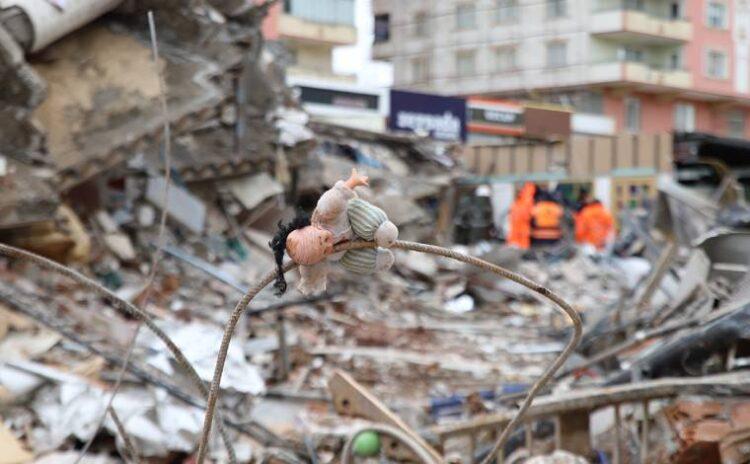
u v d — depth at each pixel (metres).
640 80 62.84
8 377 9.10
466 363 13.73
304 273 3.64
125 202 18.52
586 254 25.66
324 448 9.13
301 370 12.32
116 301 4.30
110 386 9.52
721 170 35.12
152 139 17.19
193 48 18.44
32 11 15.89
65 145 16.62
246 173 20.97
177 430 8.65
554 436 8.09
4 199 14.36
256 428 9.04
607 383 9.26
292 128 23.14
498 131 44.38
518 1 64.75
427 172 33.09
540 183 38.91
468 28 66.62
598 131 58.97
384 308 18.08
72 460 8.16
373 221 3.54
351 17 53.97
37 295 11.98
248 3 20.05
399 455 6.82
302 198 24.48
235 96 19.81
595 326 12.62
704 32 66.06
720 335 8.60
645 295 13.62
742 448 7.04
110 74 17.45
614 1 62.47
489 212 31.72
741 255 10.86
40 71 17.02
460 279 21.50
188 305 14.48
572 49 63.53
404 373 12.81
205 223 19.58
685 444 7.15
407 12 69.31
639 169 37.09
